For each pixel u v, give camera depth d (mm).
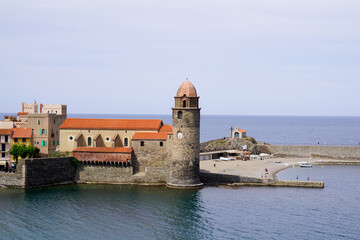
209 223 71562
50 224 69938
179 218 74062
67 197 87062
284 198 88875
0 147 107500
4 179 94562
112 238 63906
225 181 102250
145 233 66375
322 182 100750
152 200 85438
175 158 96312
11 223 70062
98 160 100312
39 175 95812
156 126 106188
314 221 72875
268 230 68125
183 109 95062
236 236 65375
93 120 110625
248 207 81375
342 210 79812
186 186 95750
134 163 101062
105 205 81562
